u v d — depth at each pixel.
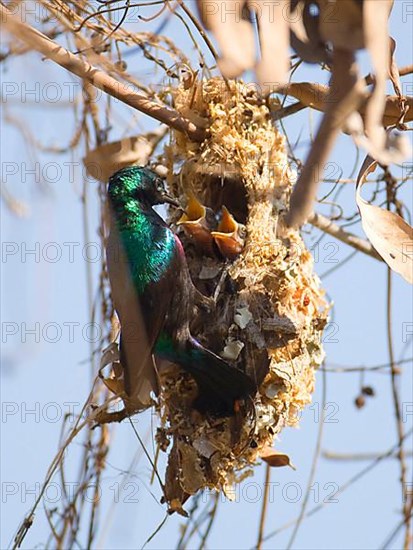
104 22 9.95
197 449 10.40
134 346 9.42
